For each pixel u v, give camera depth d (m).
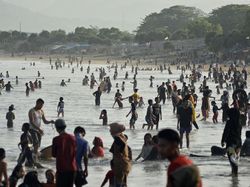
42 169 38.53
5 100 112.25
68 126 69.69
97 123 73.75
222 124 71.81
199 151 46.81
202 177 34.03
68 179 25.86
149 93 133.38
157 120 66.56
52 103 106.25
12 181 29.53
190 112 47.75
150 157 41.62
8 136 60.50
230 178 33.84
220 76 147.12
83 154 27.70
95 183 33.16
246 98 68.19
